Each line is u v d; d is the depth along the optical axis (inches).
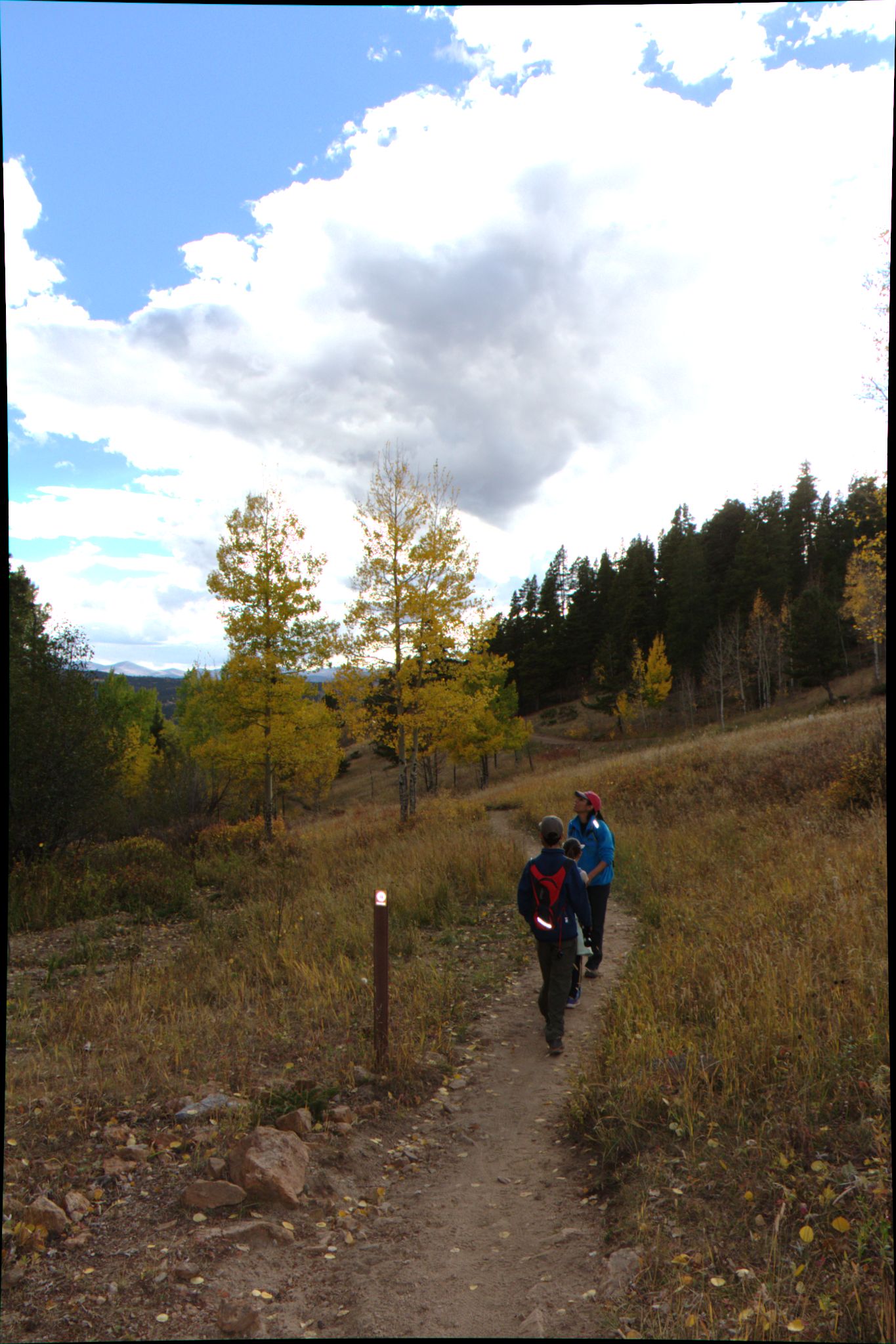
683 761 810.2
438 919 363.9
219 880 528.7
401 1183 148.3
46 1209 124.0
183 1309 106.8
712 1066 161.5
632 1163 140.2
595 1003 248.5
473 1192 143.2
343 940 310.2
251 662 690.8
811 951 215.6
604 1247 119.5
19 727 545.6
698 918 290.8
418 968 274.7
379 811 1156.5
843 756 572.4
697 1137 141.3
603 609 2984.7
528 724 1718.8
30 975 314.3
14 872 481.7
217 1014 236.2
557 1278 112.9
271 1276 115.9
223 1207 132.9
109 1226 126.2
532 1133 167.0
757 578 2427.4
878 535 917.8
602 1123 156.5
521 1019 239.5
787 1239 111.4
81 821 577.6
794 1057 159.5
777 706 1991.9
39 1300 107.6
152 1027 223.9
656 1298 104.3
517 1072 201.3
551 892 215.5
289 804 1939.0
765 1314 95.3
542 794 923.4
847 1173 119.9
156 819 919.0
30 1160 145.3
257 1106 168.1
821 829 407.8
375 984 196.2
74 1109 166.1
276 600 688.4
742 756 745.6
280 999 247.3
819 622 1946.4
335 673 703.1
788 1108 143.4
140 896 468.4
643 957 256.2
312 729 721.0
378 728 716.7
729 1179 127.4
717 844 429.4
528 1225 130.0
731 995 195.8
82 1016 234.1
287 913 369.4
